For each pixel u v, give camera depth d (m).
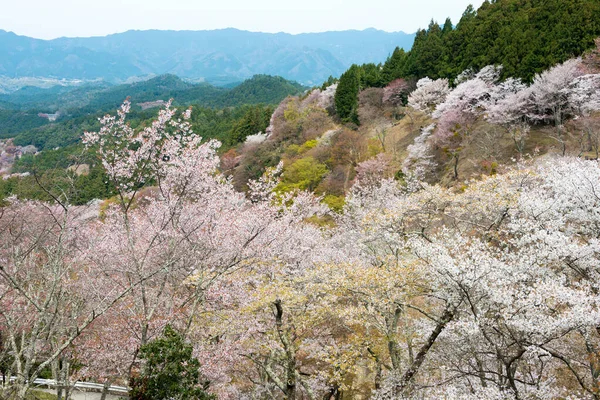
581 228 13.73
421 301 17.61
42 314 9.19
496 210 15.38
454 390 10.41
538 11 41.94
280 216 18.41
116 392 15.59
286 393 12.53
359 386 16.64
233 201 18.31
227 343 12.78
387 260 14.04
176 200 14.32
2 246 14.26
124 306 12.74
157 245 14.15
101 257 14.62
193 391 9.90
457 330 10.88
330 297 12.85
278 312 12.23
